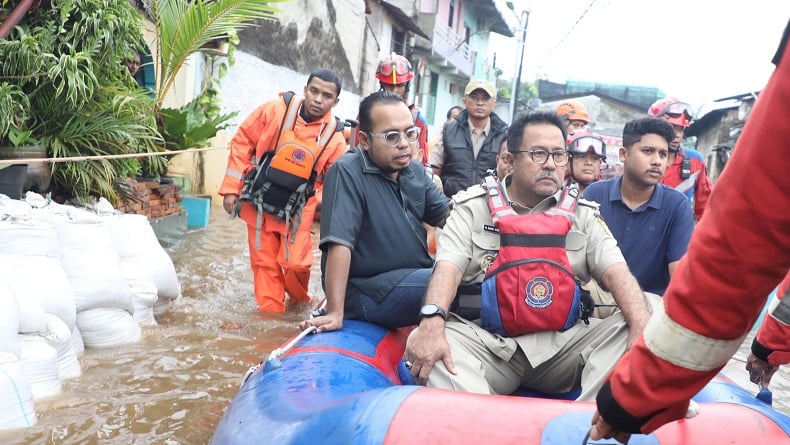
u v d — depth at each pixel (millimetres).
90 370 4273
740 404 2250
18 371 3420
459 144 7242
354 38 21688
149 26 10398
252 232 6090
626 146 4258
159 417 3693
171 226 9180
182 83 12219
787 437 2033
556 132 3246
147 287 5320
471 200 3381
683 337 1388
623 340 3045
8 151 5789
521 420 2080
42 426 3445
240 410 2768
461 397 2221
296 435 2338
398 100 3865
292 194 5953
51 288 4141
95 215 4934
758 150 1245
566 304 3158
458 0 36625
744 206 1267
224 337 5180
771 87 1252
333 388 2723
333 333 3525
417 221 4082
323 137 5941
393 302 3793
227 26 8820
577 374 3277
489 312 3199
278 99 5988
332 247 3705
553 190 3252
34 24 6375
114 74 7297
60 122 6609
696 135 33906
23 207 4301
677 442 2004
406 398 2225
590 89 47531
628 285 3160
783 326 2430
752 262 1281
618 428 1571
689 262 1372
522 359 3275
